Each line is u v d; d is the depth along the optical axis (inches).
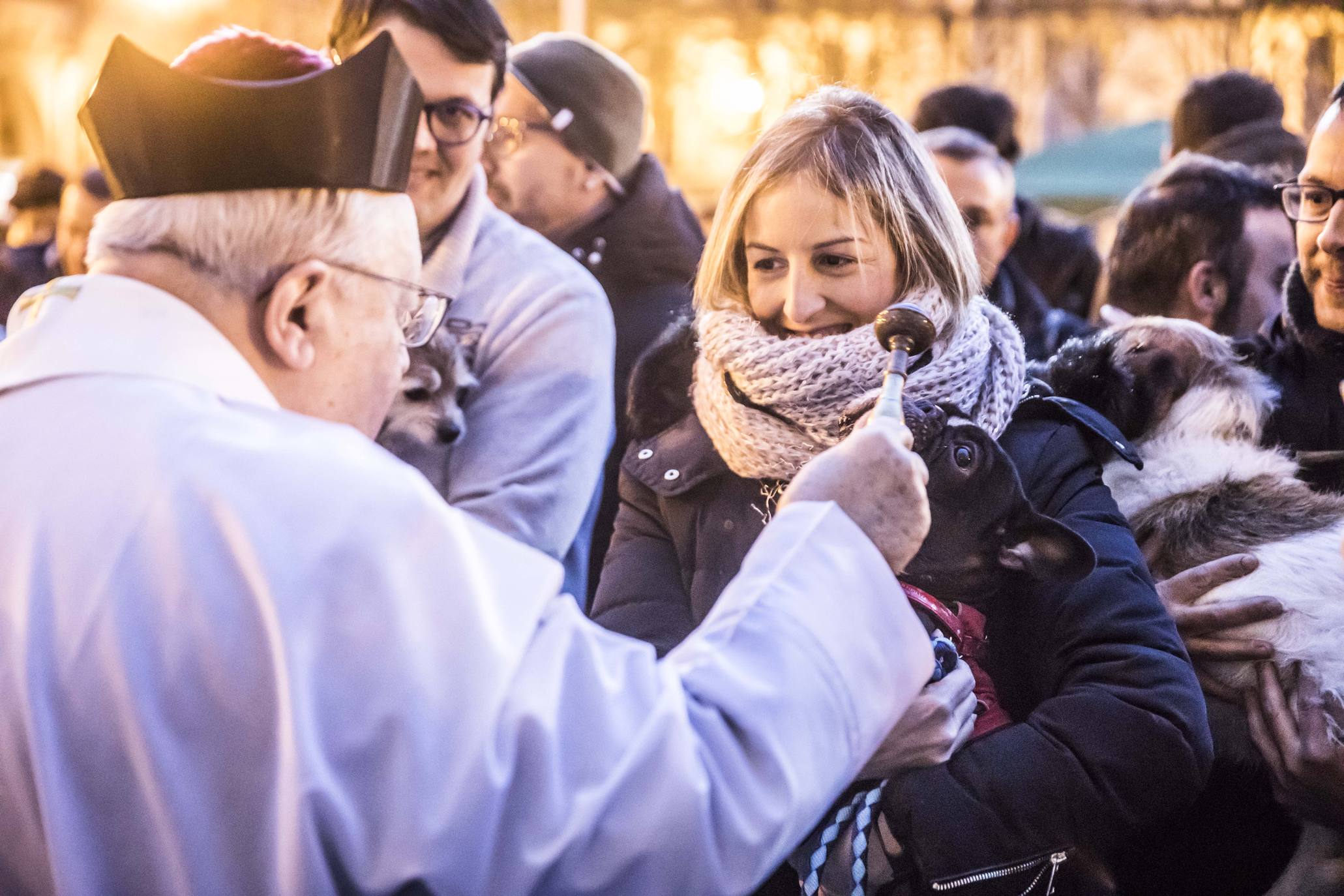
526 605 44.2
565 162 122.5
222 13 454.0
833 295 63.9
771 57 393.4
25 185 204.4
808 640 45.3
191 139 46.5
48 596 42.8
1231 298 107.1
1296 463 79.7
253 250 47.4
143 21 465.7
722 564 66.9
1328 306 81.4
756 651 45.3
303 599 41.0
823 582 46.5
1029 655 62.6
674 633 66.6
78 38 470.6
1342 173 79.7
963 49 396.2
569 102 121.4
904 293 64.4
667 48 394.0
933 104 156.8
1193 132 146.7
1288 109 316.5
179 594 41.5
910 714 56.6
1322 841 71.6
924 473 50.3
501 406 84.8
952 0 393.4
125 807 41.8
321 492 42.8
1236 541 75.2
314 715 40.2
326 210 48.4
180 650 41.1
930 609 60.1
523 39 392.2
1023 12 391.9
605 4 394.0
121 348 46.4
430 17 82.4
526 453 83.6
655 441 72.2
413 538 42.9
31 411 46.1
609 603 69.0
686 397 73.3
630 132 124.4
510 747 41.1
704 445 69.5
